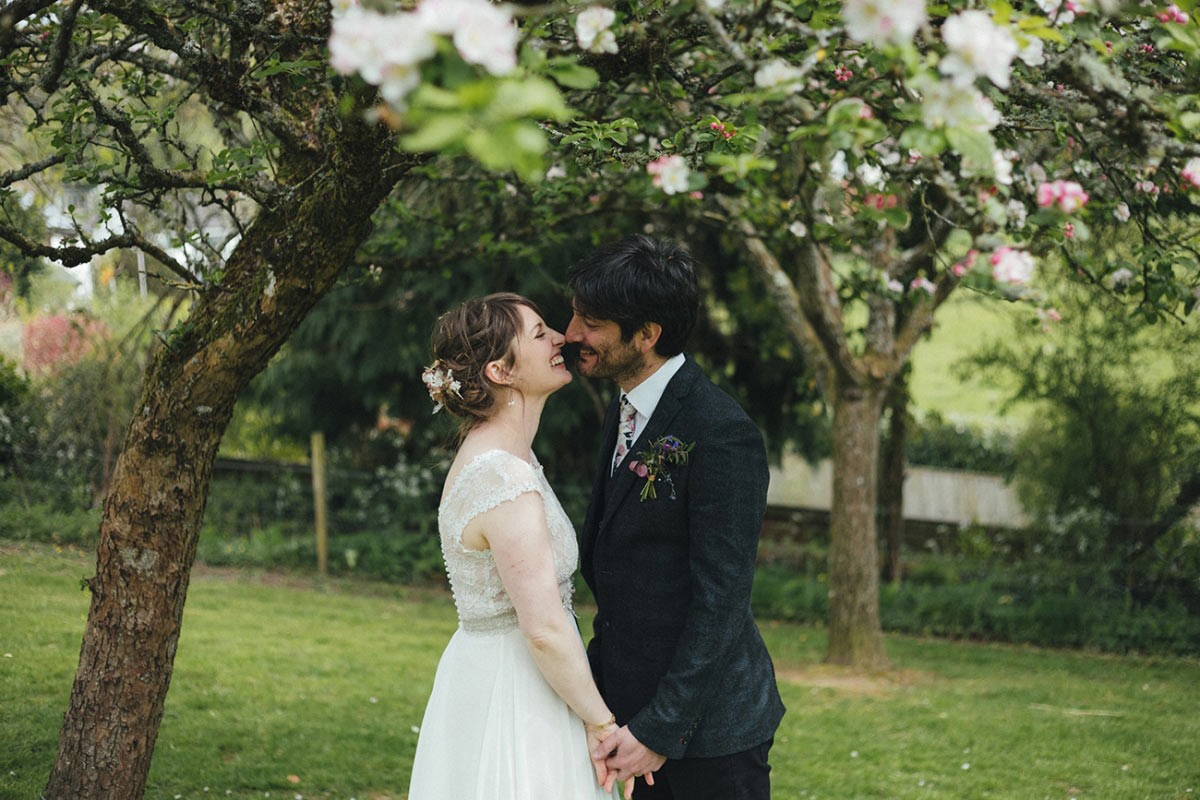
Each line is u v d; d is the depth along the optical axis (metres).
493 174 4.07
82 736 2.36
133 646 2.37
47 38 2.62
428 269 4.22
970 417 12.20
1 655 3.98
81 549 5.36
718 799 2.06
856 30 1.24
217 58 2.22
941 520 9.44
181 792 3.19
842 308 6.32
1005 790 3.70
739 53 1.63
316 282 2.29
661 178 1.83
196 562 7.66
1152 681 5.82
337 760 3.61
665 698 1.97
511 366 2.07
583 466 8.91
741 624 2.00
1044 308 2.79
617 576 2.14
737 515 2.00
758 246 6.02
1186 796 3.65
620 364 2.11
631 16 1.88
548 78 1.45
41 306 6.25
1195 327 7.26
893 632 7.41
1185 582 7.18
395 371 8.14
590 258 2.11
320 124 2.41
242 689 4.39
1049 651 6.78
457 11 1.09
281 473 8.89
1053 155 2.74
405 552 8.17
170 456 2.36
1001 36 1.28
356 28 1.10
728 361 8.57
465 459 2.06
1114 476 7.71
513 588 1.95
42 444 6.79
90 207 4.14
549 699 2.06
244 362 2.34
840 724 4.63
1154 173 2.34
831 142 1.54
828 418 8.62
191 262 2.56
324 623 6.09
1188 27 1.62
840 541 6.09
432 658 5.36
